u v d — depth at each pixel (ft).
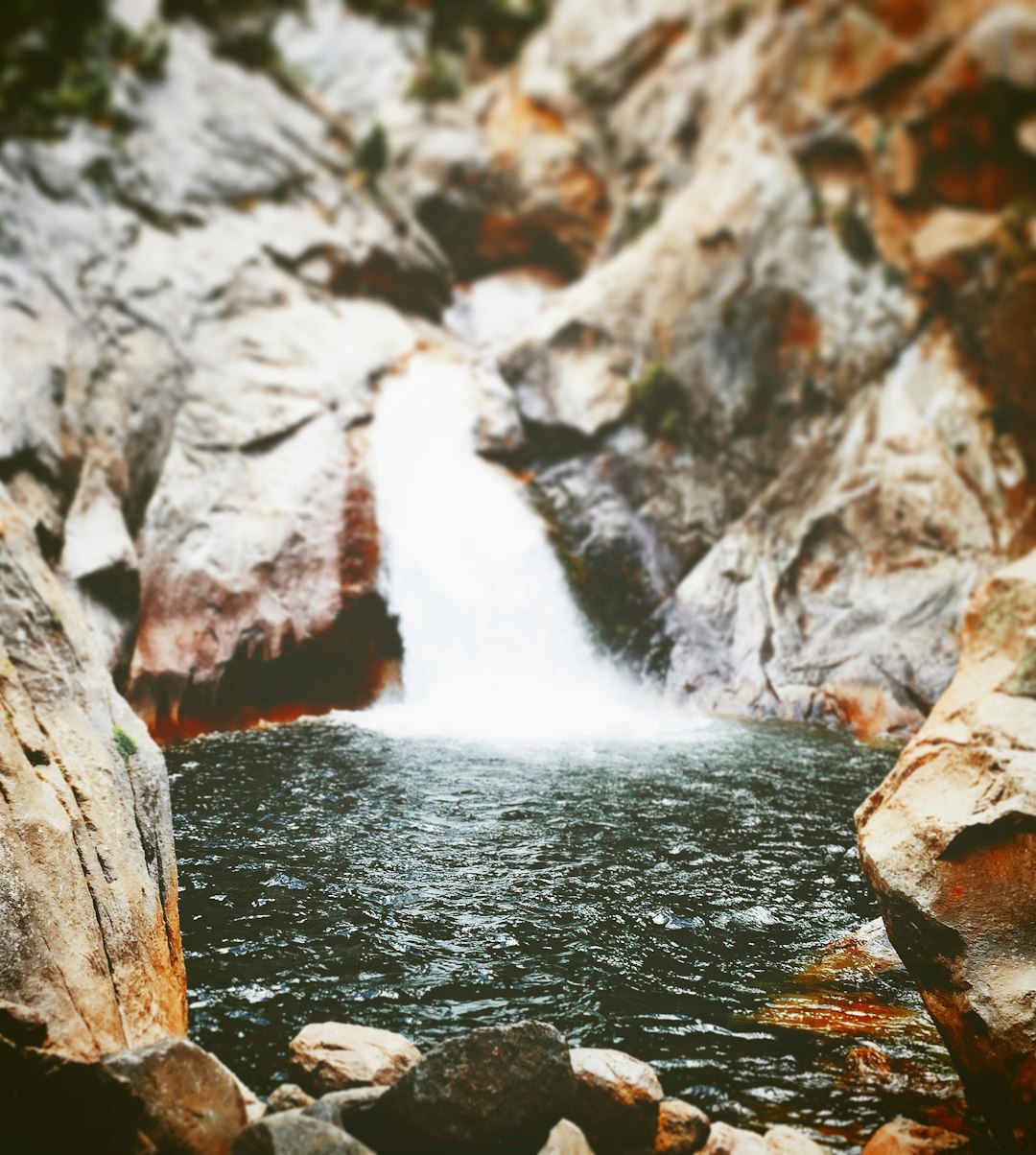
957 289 59.00
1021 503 52.95
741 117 66.80
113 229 50.67
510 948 20.58
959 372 57.00
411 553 49.39
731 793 31.91
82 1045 13.67
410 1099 12.83
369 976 19.17
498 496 54.54
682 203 64.90
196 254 53.62
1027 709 16.07
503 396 58.18
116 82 57.06
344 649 45.93
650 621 52.75
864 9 65.57
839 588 52.16
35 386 40.29
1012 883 14.48
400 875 24.13
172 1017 16.19
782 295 60.44
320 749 36.04
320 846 25.80
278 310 55.06
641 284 61.77
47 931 14.56
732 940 21.31
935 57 64.28
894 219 63.62
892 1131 14.15
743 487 56.65
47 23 56.24
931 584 51.16
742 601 52.65
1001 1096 13.74
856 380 58.39
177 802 29.01
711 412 58.39
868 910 23.02
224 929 20.92
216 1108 12.48
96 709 19.56
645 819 28.96
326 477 48.70
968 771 15.81
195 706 40.60
